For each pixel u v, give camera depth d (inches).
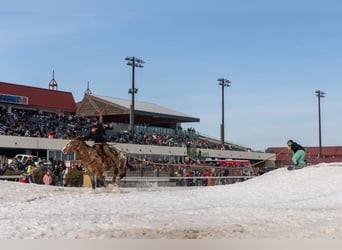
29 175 1147.9
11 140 1776.6
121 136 2180.1
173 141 2458.2
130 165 877.2
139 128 2493.8
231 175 1625.2
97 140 830.5
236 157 2682.1
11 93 2336.4
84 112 2635.3
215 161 2021.4
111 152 837.2
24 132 1893.5
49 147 1876.2
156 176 1433.3
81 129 2199.8
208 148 2593.5
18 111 2356.1
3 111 2096.5
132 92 2267.5
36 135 1883.6
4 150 1854.1
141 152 2164.1
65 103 2600.9
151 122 2989.7
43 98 2490.2
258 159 2829.7
